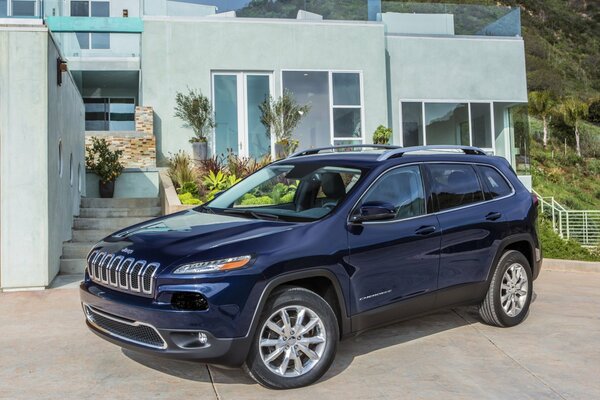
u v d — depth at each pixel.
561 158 44.97
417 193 5.12
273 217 4.70
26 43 7.42
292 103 15.20
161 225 4.76
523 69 17.95
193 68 15.07
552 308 6.80
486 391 4.16
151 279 3.88
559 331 5.75
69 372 4.47
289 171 5.48
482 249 5.46
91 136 14.55
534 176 40.34
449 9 17.72
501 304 5.70
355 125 16.00
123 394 4.03
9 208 7.34
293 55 15.66
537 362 4.81
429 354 4.99
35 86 7.43
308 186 5.13
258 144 15.42
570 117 47.56
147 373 4.45
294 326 4.14
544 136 47.19
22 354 4.89
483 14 17.91
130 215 11.33
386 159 5.11
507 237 5.68
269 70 15.53
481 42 17.64
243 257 3.93
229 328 3.80
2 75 7.38
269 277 3.96
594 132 49.44
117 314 4.06
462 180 5.55
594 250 13.26
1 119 7.34
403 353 5.01
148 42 14.91
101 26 17.73
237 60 15.31
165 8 15.12
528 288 5.98
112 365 4.62
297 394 4.04
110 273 4.22
